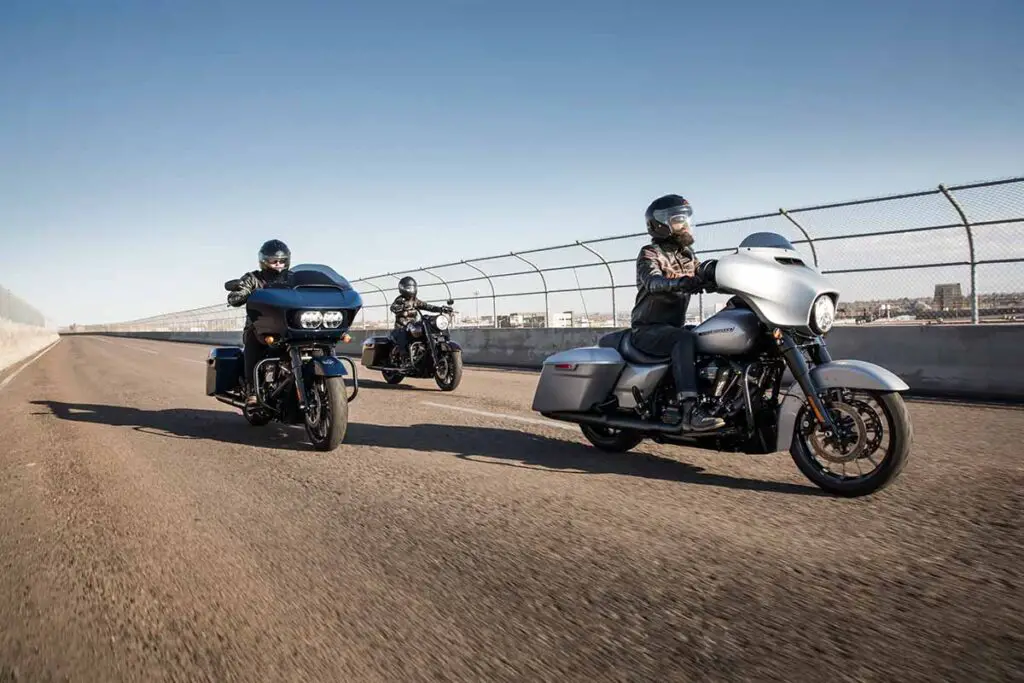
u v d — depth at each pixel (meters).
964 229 9.54
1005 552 3.03
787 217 11.28
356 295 6.19
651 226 4.97
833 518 3.58
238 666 2.22
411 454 5.55
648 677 2.08
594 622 2.46
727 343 4.21
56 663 2.28
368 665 2.20
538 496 4.15
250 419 7.20
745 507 3.81
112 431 7.16
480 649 2.29
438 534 3.50
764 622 2.42
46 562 3.24
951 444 5.41
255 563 3.16
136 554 3.32
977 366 8.60
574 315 16.20
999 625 2.35
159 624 2.55
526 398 9.22
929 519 3.52
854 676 2.05
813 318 3.92
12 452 6.11
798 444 4.18
